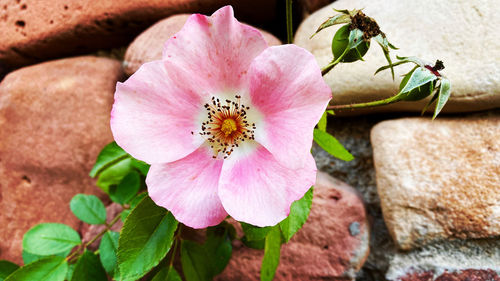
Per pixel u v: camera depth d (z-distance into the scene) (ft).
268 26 0.87
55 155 0.78
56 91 0.79
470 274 0.63
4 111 0.80
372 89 0.68
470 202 0.63
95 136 0.78
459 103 0.64
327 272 0.69
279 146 0.51
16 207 0.79
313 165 0.50
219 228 0.70
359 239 0.69
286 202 0.51
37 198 0.79
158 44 0.74
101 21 0.81
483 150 0.64
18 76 0.82
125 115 0.51
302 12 0.82
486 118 0.65
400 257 0.68
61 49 0.87
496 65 0.61
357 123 0.76
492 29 0.62
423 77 0.51
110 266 0.66
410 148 0.67
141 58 0.74
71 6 0.82
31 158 0.79
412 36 0.66
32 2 0.85
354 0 0.73
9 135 0.80
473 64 0.62
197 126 0.54
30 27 0.85
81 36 0.84
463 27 0.64
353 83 0.69
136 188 0.70
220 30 0.51
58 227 0.68
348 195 0.70
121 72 0.82
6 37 0.86
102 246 0.67
